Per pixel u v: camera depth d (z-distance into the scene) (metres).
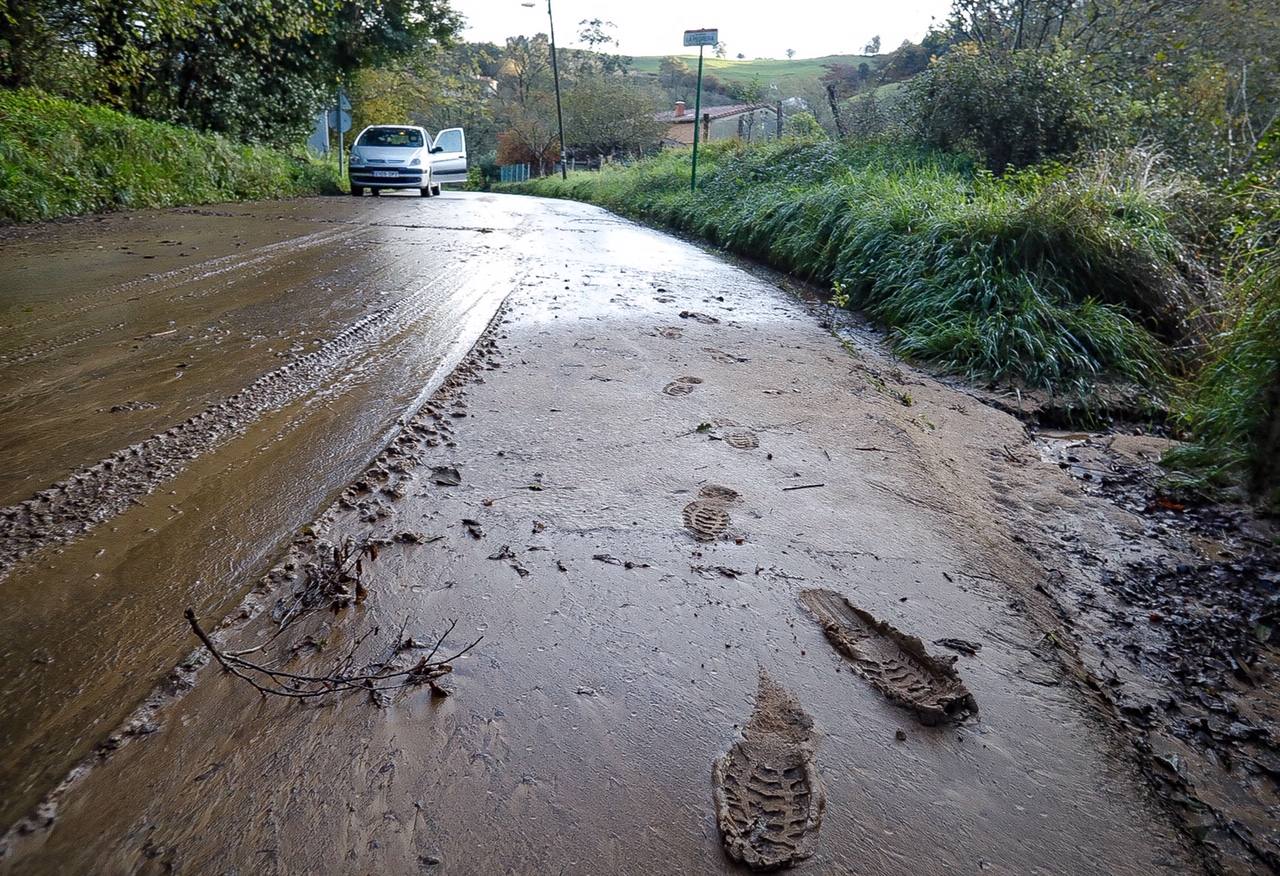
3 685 1.75
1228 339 3.91
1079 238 5.46
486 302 5.68
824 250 7.34
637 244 9.83
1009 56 9.29
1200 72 9.40
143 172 11.64
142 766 1.55
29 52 11.48
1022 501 3.11
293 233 8.96
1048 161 7.93
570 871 1.38
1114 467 3.60
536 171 42.94
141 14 12.58
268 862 1.36
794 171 10.66
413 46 20.66
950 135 9.48
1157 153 7.90
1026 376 4.61
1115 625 2.31
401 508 2.60
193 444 3.04
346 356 4.23
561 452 3.11
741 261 8.85
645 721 1.74
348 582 2.18
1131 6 10.34
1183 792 1.69
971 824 1.54
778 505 2.79
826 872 1.41
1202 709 1.97
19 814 1.43
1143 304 5.27
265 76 17.94
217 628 1.96
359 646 1.93
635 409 3.64
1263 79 9.05
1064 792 1.65
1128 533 2.90
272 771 1.55
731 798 1.55
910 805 1.58
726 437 3.38
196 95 16.14
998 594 2.36
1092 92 8.97
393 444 3.08
